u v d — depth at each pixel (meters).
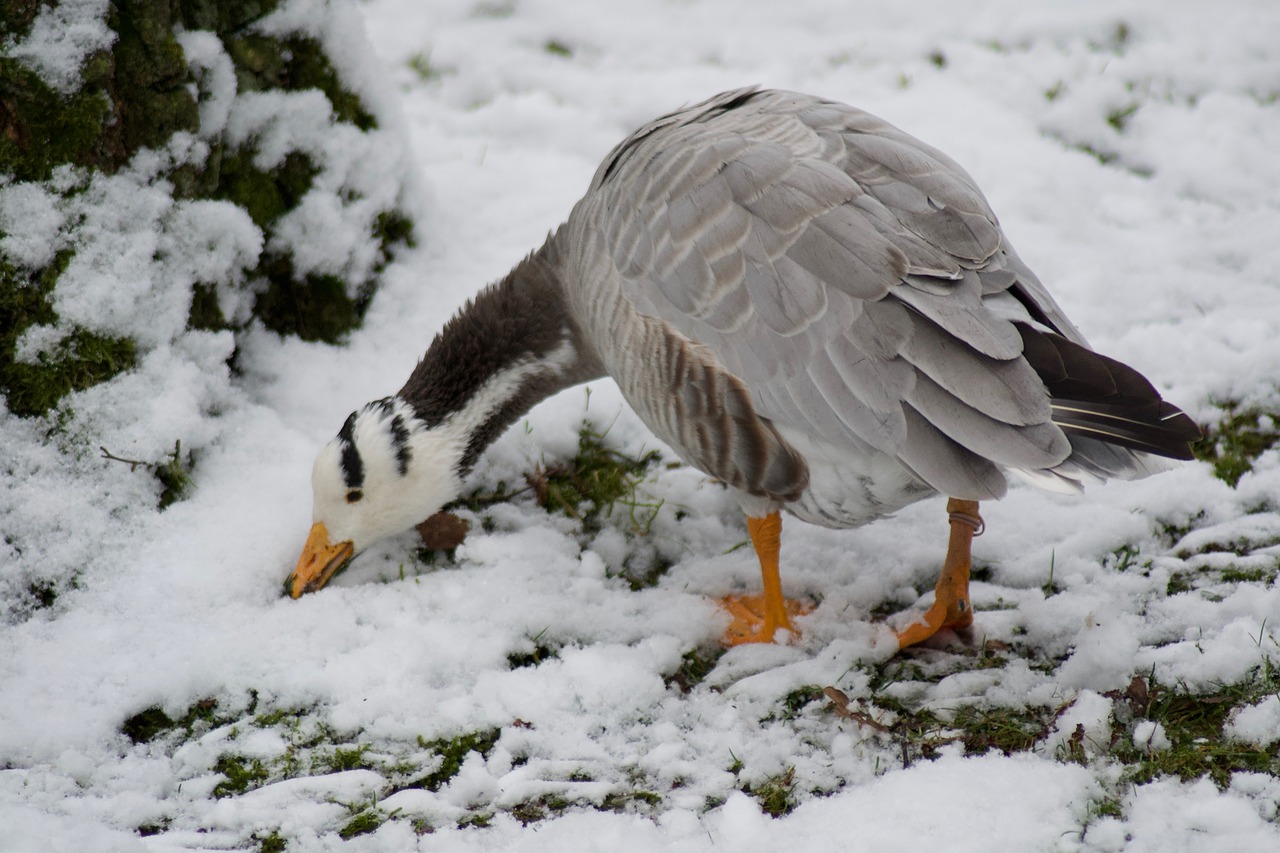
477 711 8.81
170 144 10.92
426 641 9.42
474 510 11.32
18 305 10.10
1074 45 18.12
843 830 7.44
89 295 10.33
